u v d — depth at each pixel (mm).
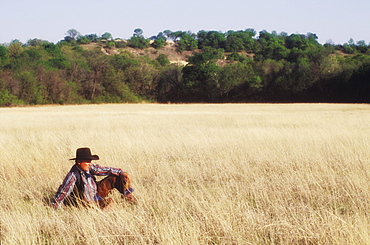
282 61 98188
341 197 6840
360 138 13781
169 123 24734
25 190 7484
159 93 89938
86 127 21484
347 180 7773
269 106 61656
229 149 11797
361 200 6551
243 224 5512
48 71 75562
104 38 193375
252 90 85750
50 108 61156
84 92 81875
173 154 11383
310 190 7250
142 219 5656
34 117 33625
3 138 14781
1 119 30156
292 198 6836
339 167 9273
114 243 5117
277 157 10320
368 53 151000
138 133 16281
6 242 5004
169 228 5168
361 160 9555
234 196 6895
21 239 5020
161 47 180375
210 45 179250
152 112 43906
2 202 6766
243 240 5113
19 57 84688
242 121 26469
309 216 5773
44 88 74500
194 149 12125
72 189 6367
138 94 89250
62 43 153875
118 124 23625
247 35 184000
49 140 14180
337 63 80188
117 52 162500
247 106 63281
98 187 6676
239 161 9992
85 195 6395
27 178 8406
